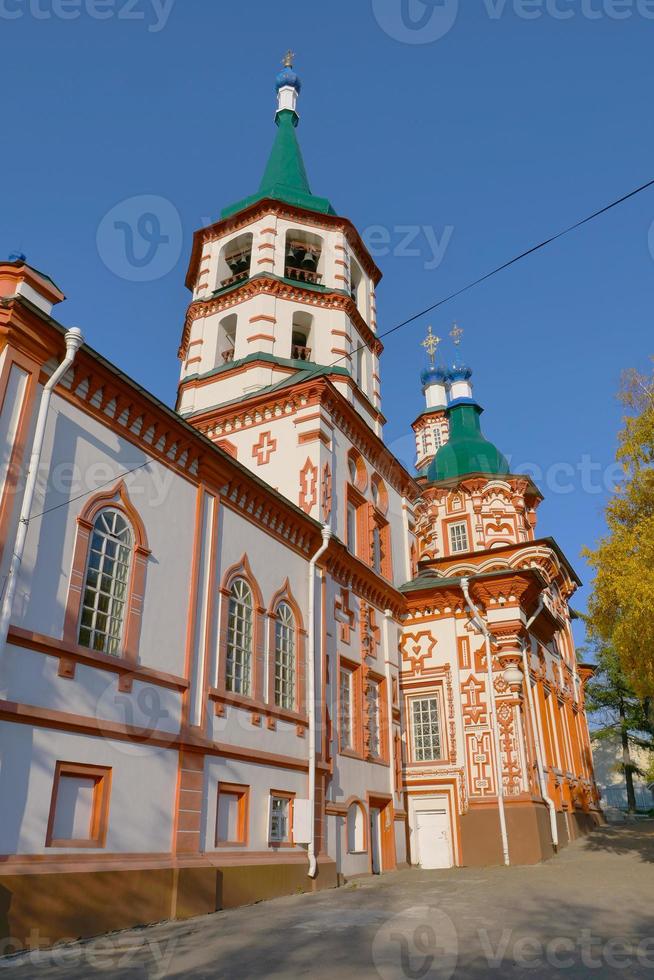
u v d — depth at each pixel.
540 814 21.39
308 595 18.36
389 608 23.81
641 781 49.09
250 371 22.77
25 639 10.19
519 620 23.05
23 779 9.79
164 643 13.00
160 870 11.45
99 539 12.20
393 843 20.39
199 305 25.16
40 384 11.34
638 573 14.73
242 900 13.14
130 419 13.20
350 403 22.88
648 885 13.75
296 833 15.62
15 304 10.83
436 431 47.03
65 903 9.73
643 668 15.16
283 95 32.47
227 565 15.32
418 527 31.91
